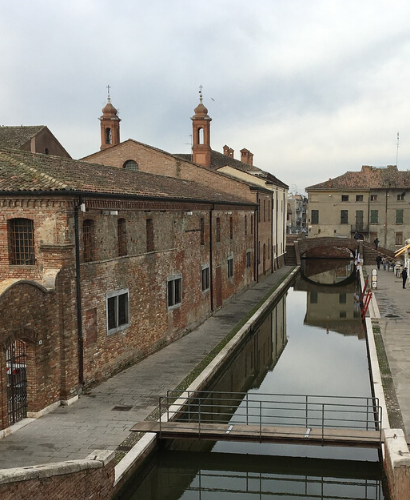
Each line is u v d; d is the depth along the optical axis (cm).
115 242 1848
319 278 5412
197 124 4431
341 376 2234
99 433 1378
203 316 2836
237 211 3638
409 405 1573
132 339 1994
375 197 6556
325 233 6681
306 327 3231
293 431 1387
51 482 963
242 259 3834
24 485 906
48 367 1509
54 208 1541
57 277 1538
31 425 1424
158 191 2270
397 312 2961
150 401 1611
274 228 5366
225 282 3328
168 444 1460
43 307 1477
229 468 1480
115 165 4038
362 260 5594
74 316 1605
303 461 1451
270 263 5159
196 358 2100
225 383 2161
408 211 6506
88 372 1698
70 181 1655
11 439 1337
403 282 3862
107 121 4388
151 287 2147
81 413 1512
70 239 1570
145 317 2098
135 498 1268
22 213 1562
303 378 2217
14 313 1358
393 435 1270
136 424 1430
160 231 2223
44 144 4344
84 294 1661
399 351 2152
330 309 3797
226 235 3344
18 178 1595
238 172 4703
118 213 1855
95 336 1739
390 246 6569
